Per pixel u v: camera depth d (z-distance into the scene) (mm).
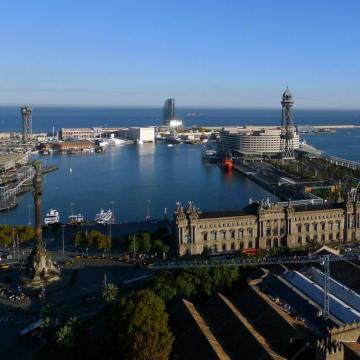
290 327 187375
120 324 184875
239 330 190250
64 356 184000
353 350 172625
